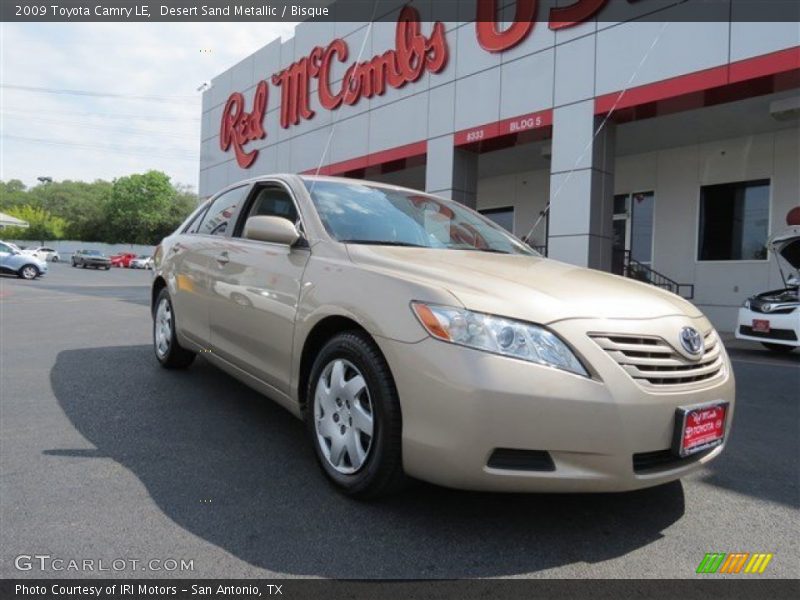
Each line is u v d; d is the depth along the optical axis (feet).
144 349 21.63
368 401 9.21
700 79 30.04
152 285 18.67
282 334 11.09
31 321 30.68
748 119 37.37
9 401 14.71
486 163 51.34
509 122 38.37
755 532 9.14
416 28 44.65
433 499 9.78
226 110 69.36
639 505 9.98
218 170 71.56
